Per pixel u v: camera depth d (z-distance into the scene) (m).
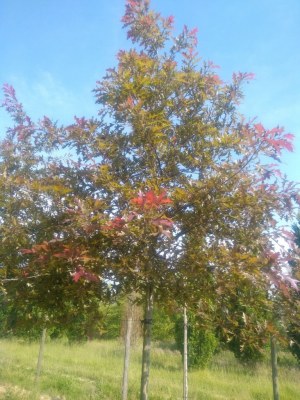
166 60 3.95
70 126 3.40
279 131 3.01
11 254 3.39
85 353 13.68
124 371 6.52
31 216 3.36
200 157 3.48
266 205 2.94
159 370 11.13
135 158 3.55
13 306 3.62
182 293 3.17
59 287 3.38
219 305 3.11
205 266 2.88
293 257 2.89
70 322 3.50
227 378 10.32
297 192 3.05
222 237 3.04
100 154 3.44
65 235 2.92
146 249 2.80
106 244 2.84
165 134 3.56
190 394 7.99
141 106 3.33
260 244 2.97
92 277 2.50
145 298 3.38
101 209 2.87
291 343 3.14
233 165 2.99
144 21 4.09
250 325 3.11
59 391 7.50
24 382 7.91
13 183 3.21
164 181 3.26
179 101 3.74
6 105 3.88
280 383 9.49
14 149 3.76
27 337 15.38
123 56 3.66
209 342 11.75
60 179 3.33
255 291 3.12
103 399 7.01
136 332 14.53
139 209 2.43
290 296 3.02
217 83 3.82
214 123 3.87
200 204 2.96
